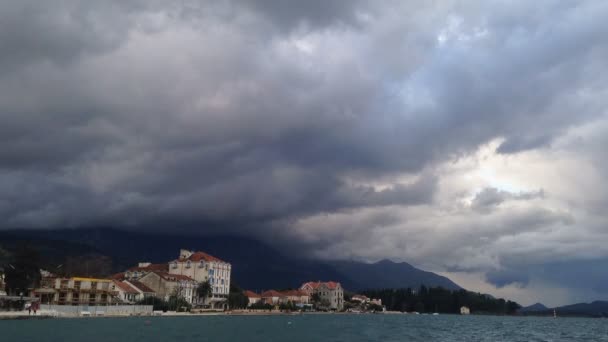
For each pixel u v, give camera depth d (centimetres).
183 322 15275
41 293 18300
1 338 8681
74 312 16638
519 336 13738
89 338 9006
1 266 18488
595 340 12862
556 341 12188
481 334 14000
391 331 14212
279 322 17750
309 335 11794
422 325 18425
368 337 11725
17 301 17112
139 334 10219
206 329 12500
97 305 18675
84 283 19262
